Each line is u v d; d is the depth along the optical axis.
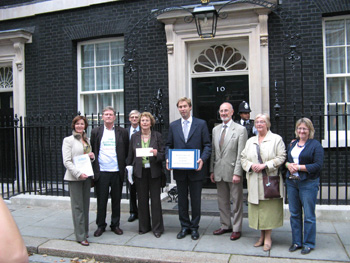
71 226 5.27
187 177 4.63
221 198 4.73
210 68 6.92
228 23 6.49
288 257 3.90
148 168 4.74
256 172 4.10
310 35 6.21
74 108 7.75
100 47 7.79
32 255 4.40
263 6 5.81
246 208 5.62
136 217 5.54
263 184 4.05
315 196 3.98
